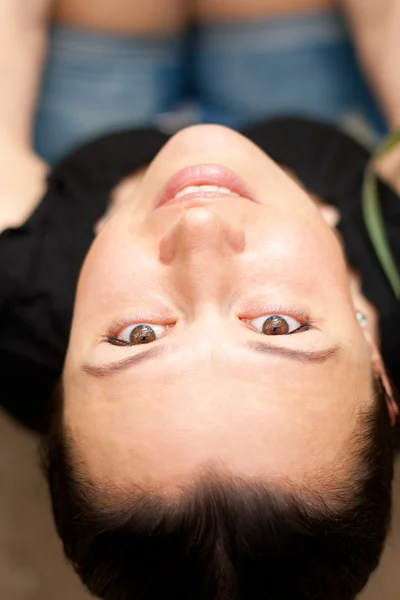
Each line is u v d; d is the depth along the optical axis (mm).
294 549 345
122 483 352
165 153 417
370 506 374
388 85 580
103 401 361
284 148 510
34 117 601
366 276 467
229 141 414
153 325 373
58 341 472
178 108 632
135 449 348
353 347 381
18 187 526
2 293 471
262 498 338
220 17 607
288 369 353
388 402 421
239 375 346
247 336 355
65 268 477
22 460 587
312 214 406
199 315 359
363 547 373
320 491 352
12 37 563
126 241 385
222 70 618
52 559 574
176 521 339
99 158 508
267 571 345
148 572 355
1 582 569
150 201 398
